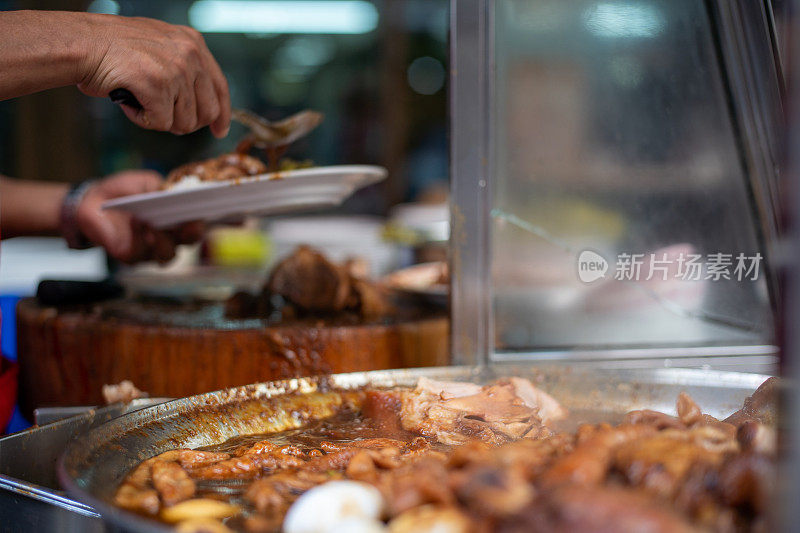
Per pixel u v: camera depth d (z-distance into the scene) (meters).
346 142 7.64
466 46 1.51
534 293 1.57
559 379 1.35
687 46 1.46
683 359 1.55
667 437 0.78
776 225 1.45
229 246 4.46
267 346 1.74
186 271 3.34
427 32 7.31
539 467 0.75
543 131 1.54
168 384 1.76
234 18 6.90
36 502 1.00
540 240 1.57
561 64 1.52
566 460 0.71
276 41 7.39
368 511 0.73
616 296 1.57
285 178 1.79
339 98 7.63
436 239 4.30
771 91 1.38
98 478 0.92
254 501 0.87
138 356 1.78
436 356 1.91
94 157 5.95
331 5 6.82
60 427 1.17
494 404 1.20
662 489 0.67
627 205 1.54
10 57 1.49
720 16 1.41
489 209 1.55
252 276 3.10
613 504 0.58
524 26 1.51
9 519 1.02
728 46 1.42
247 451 1.04
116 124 5.99
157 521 0.84
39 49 1.51
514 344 1.58
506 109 1.53
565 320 1.58
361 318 2.00
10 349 2.47
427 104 7.48
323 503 0.72
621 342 1.58
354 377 1.30
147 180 2.50
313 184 1.85
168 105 1.62
